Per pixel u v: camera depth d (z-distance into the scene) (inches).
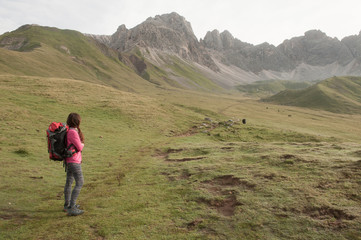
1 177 405.1
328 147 589.6
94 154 681.6
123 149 792.3
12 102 1156.5
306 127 2704.2
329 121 3880.4
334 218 237.5
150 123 1378.0
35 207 308.8
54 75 5177.2
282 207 268.8
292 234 221.1
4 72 4030.5
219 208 290.4
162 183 408.5
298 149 584.4
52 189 386.0
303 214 251.1
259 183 345.1
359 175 321.1
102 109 1428.4
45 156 582.6
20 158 538.6
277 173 377.1
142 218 271.1
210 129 1517.0
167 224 255.1
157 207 301.6
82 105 1414.9
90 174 497.0
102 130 1055.6
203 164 507.2
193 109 2615.7
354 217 231.3
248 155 528.4
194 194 336.5
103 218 274.8
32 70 4785.9
